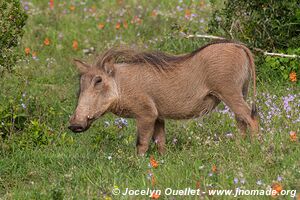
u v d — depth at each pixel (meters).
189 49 23.12
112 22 27.27
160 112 15.73
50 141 16.98
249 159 14.40
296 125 15.91
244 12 20.83
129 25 26.75
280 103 17.72
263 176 13.35
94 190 13.75
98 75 15.13
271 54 19.97
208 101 15.75
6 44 18.70
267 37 20.38
